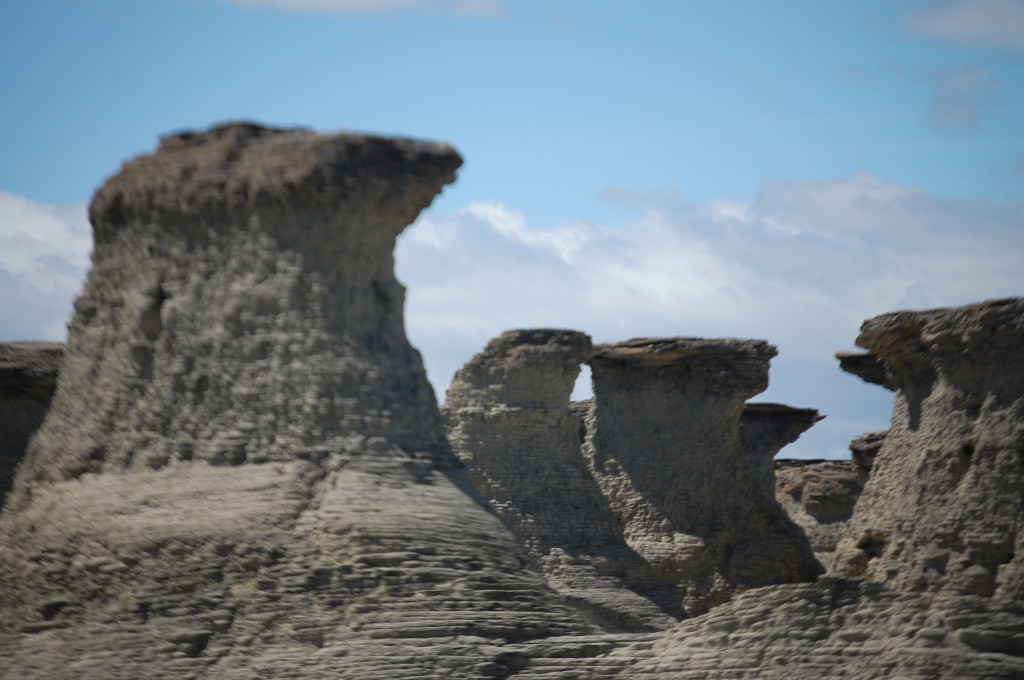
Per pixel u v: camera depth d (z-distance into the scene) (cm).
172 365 11212
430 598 10444
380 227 11400
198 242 11381
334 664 10150
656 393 17125
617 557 15762
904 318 12638
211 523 10625
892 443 12925
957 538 11800
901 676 10481
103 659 10362
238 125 11562
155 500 10862
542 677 10412
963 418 12125
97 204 11969
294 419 10925
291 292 11081
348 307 11175
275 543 10519
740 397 17000
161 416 11144
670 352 16912
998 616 10631
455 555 10662
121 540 10725
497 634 10506
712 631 10850
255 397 11019
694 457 16825
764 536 16800
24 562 11094
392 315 11456
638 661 10675
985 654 10550
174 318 11288
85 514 10994
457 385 16200
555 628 10738
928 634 10606
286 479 10750
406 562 10506
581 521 15800
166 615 10425
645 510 16712
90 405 11531
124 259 11712
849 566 12712
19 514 11519
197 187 11350
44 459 11656
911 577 11981
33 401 13900
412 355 11506
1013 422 11831
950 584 11731
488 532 10956
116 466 11169
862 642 10675
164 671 10256
